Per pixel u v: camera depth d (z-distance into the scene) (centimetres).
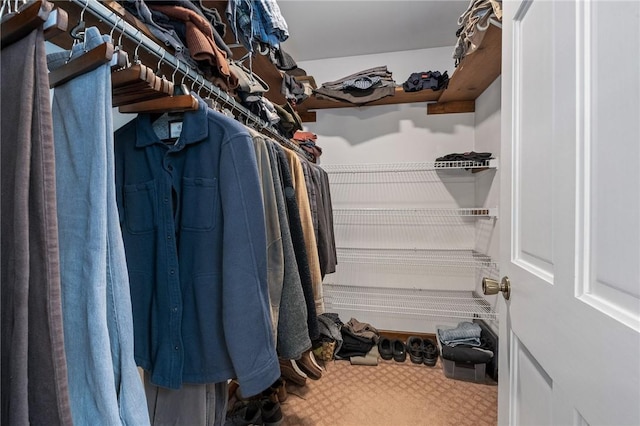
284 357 87
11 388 34
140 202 76
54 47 82
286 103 184
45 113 37
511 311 77
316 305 120
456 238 243
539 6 63
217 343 71
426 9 196
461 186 243
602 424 42
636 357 36
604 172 43
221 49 101
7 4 48
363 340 215
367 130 258
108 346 46
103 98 46
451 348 190
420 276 249
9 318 34
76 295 47
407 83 218
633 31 38
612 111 42
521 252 73
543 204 61
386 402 166
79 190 47
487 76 194
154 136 75
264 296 73
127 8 76
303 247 101
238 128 74
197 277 72
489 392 175
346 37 228
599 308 43
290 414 157
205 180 73
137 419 50
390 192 254
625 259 39
